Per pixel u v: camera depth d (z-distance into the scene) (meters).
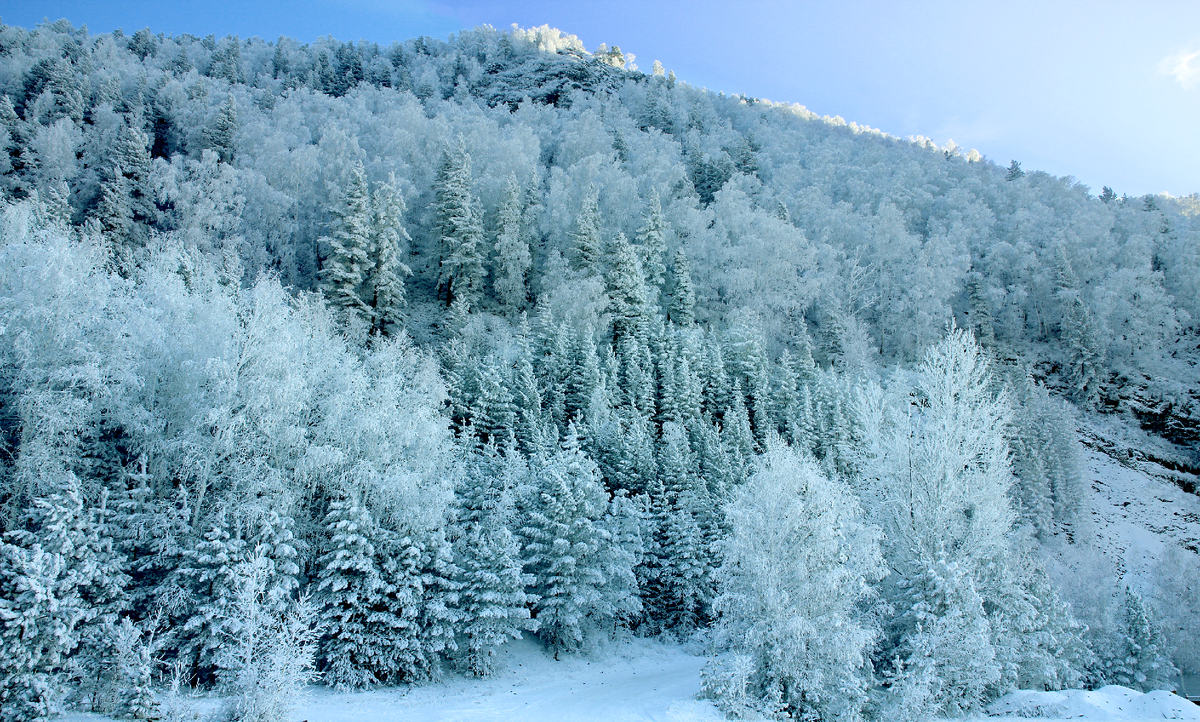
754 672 17.48
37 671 13.24
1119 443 61.75
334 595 20.38
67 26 105.00
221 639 17.33
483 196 69.88
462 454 31.39
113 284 23.31
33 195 40.53
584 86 151.38
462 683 22.16
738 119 150.75
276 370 21.72
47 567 14.22
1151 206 99.94
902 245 73.50
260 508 19.17
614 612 29.00
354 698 18.69
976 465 22.22
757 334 55.97
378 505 22.64
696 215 71.44
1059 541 44.78
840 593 18.17
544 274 63.03
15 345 17.95
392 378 24.91
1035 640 20.39
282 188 59.16
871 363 60.75
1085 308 69.25
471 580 23.59
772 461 19.88
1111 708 16.73
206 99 73.75
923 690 16.19
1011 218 89.06
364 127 82.19
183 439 19.80
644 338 53.72
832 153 112.81
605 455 38.38
